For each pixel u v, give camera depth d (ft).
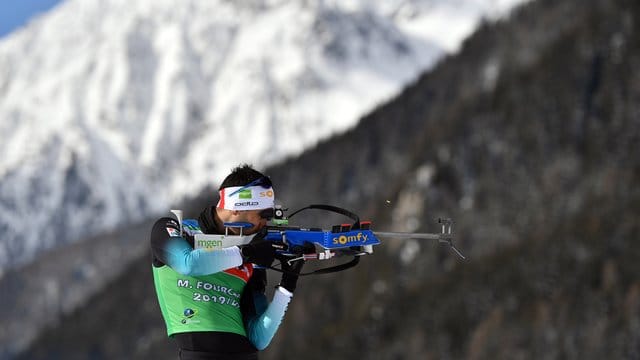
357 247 72.64
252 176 71.92
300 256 71.82
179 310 71.51
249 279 73.97
